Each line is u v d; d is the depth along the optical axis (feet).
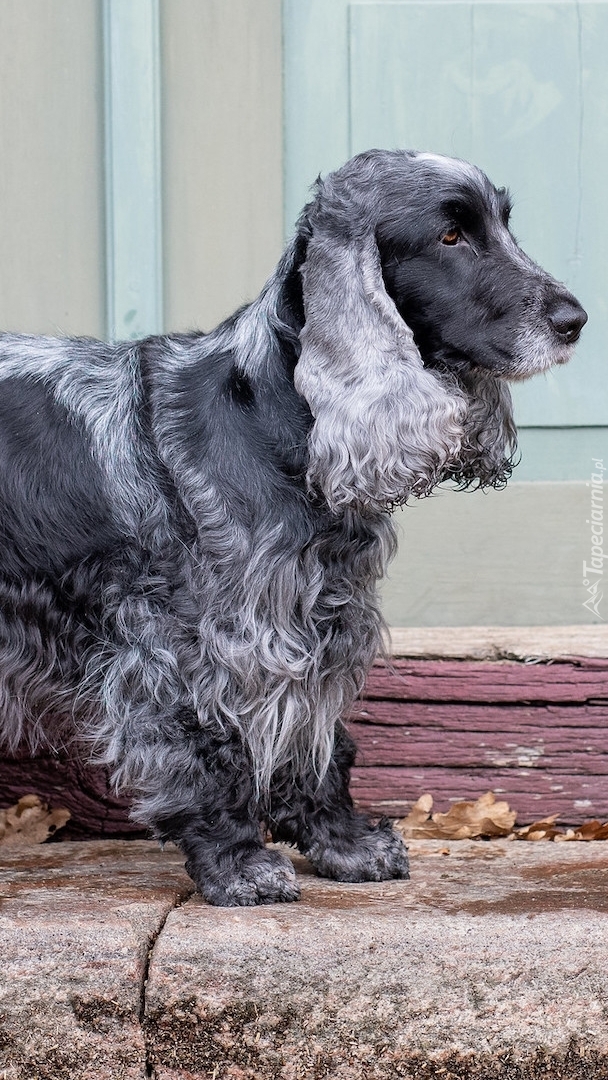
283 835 11.35
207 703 10.18
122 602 10.32
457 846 12.38
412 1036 9.16
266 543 10.02
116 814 13.12
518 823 13.33
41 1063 9.20
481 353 10.01
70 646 10.51
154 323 15.03
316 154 15.30
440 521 15.23
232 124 15.05
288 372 10.20
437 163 10.02
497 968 9.14
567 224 15.38
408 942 9.25
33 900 10.16
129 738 10.30
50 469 10.39
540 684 13.30
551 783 13.33
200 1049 9.20
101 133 15.01
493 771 13.35
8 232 15.02
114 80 14.73
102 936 9.30
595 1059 9.12
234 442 10.14
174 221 15.10
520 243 15.38
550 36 15.23
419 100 15.29
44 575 10.41
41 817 13.03
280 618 10.10
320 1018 9.16
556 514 15.21
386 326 9.69
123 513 10.31
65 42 14.85
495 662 13.42
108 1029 9.19
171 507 10.25
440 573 15.28
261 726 10.23
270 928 9.38
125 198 14.85
